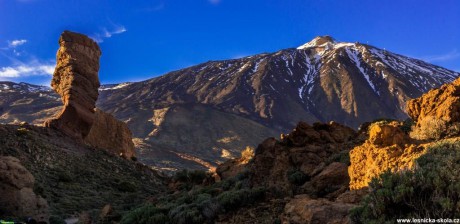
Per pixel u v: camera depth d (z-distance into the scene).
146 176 73.12
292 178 18.61
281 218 11.96
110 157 74.31
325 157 21.89
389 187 8.65
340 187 15.28
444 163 9.27
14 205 31.81
